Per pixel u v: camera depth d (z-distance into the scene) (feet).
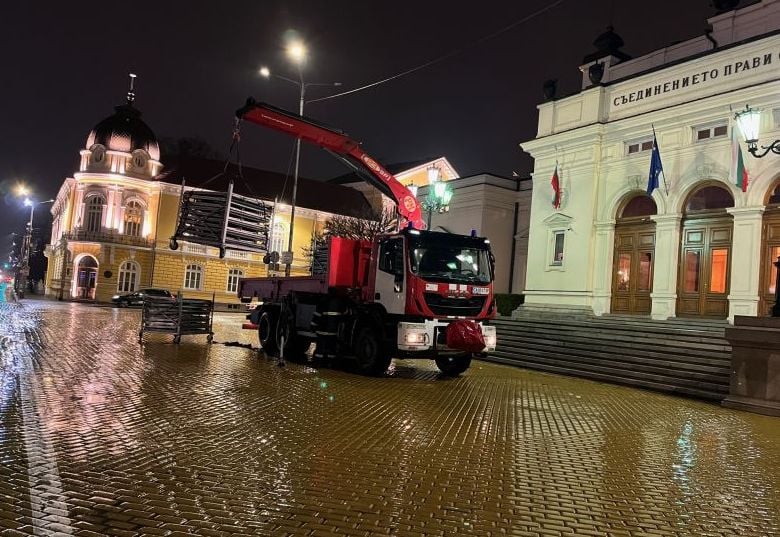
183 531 14.32
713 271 62.75
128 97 170.81
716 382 46.93
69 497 16.14
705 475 22.40
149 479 17.94
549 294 79.20
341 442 23.77
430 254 43.80
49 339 54.70
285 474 19.20
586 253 74.59
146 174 167.22
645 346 56.34
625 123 72.08
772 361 39.75
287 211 177.99
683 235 65.98
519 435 27.20
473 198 110.11
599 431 29.53
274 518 15.46
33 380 33.04
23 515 14.74
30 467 18.37
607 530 16.12
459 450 23.68
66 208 183.01
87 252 161.48
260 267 177.68
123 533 14.01
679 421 34.35
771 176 57.77
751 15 64.44
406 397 35.91
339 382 40.47
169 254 165.89
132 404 28.40
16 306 113.80
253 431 24.70
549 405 36.68
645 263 69.82
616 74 79.46
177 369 40.78
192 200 49.42
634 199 72.64
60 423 24.00
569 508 17.70
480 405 34.81
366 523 15.51
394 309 43.45
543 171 82.53
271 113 48.85
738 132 59.72
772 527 17.20
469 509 17.04
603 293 73.00
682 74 67.46
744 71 61.36
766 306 57.52
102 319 87.30
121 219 163.12
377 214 155.12
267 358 52.37
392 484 18.86
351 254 48.93
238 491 17.34
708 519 17.52
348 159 52.75
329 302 49.37
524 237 108.17
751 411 40.04
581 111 78.69
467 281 44.50
